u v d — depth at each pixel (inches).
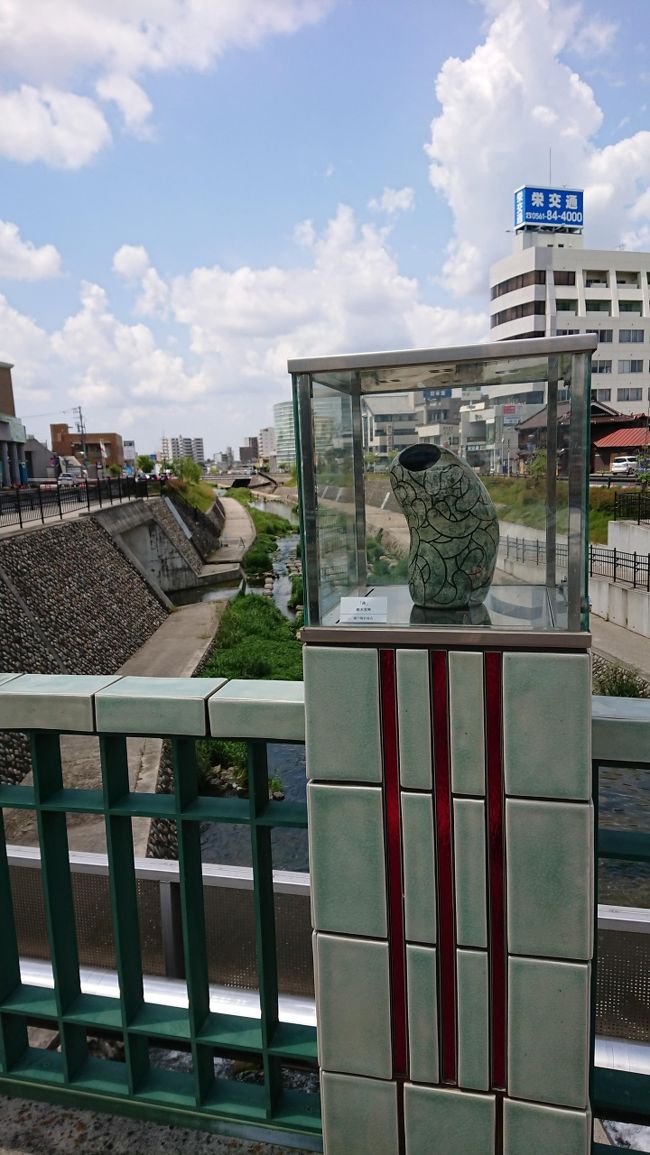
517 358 61.6
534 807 63.6
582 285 2060.8
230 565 1362.0
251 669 667.4
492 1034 69.3
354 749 67.6
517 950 66.3
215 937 101.6
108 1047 118.6
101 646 660.7
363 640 65.5
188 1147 83.4
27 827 311.4
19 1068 91.4
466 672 63.4
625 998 89.6
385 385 73.9
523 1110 69.1
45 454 2274.9
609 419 1482.5
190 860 80.8
